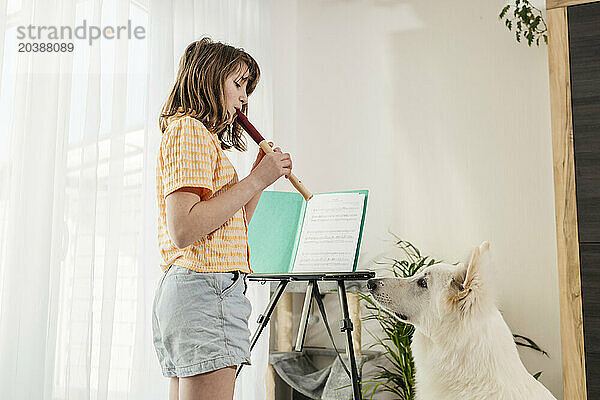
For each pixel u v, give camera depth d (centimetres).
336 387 301
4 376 188
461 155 324
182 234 149
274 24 355
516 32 316
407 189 335
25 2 202
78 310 208
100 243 224
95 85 220
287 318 334
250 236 297
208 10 297
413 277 218
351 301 321
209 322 153
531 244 302
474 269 198
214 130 169
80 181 215
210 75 170
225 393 154
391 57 347
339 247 284
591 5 261
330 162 357
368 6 357
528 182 306
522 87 312
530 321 298
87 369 207
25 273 194
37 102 201
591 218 253
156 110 254
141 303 239
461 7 331
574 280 253
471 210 318
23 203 195
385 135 344
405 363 298
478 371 193
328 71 363
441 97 332
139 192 245
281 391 331
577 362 249
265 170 168
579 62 261
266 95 335
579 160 257
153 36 257
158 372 245
